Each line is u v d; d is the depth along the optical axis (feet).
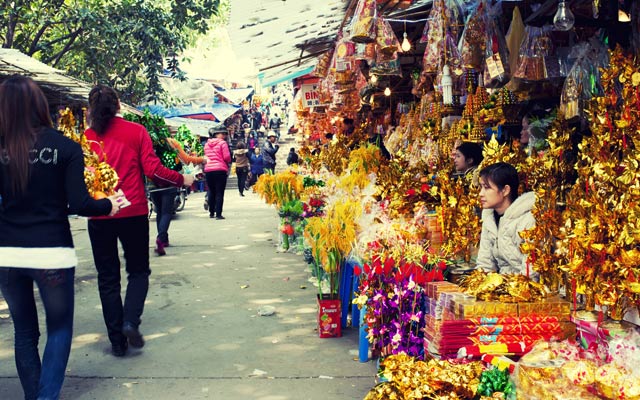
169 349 15.69
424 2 22.34
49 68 36.35
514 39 16.46
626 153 9.22
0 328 17.43
